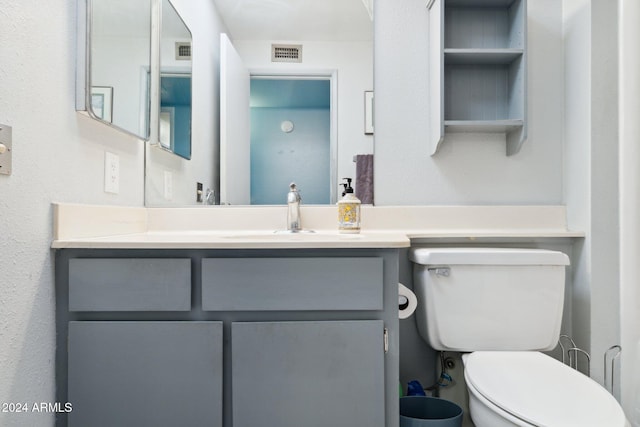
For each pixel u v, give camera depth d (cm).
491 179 165
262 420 106
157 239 116
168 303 106
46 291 103
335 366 106
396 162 166
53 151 104
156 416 105
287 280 106
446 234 152
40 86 99
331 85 167
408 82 165
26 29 94
